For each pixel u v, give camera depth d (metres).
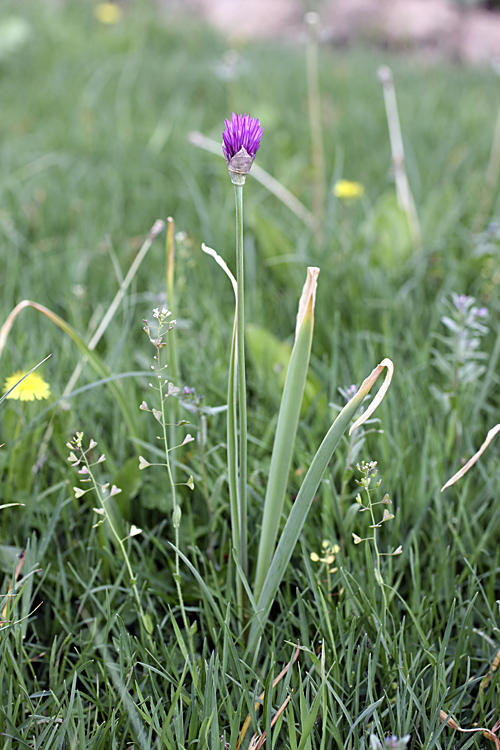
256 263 2.27
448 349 1.78
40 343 1.77
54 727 1.34
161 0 6.81
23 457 1.53
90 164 3.13
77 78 4.38
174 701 1.32
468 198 2.76
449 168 3.13
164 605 1.45
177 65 4.65
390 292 1.97
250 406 1.69
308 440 1.58
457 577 1.46
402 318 1.91
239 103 4.02
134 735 1.34
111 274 2.18
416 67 5.35
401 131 3.68
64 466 1.56
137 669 1.40
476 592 1.39
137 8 6.18
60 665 1.42
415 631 1.41
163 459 1.55
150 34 5.50
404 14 6.75
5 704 1.35
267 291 2.09
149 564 1.48
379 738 1.32
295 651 1.35
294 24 6.87
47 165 3.09
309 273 1.29
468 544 1.49
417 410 1.63
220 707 1.34
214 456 1.52
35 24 5.27
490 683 1.38
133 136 3.45
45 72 4.49
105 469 1.57
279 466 1.34
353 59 5.50
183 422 1.34
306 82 4.48
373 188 2.90
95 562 1.48
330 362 1.78
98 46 5.07
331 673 1.37
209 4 7.01
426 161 3.24
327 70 4.85
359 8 6.82
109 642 1.42
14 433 1.56
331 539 1.44
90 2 6.16
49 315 1.44
